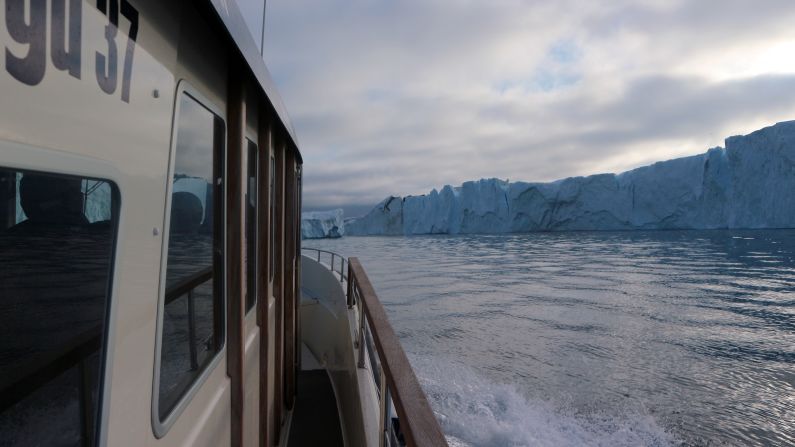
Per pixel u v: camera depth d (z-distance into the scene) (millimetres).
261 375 2494
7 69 526
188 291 1271
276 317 3176
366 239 148000
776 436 17719
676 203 84812
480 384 22219
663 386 22859
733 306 41250
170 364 1136
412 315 39969
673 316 38000
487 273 65812
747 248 83438
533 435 16438
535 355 27859
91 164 703
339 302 5098
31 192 604
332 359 5078
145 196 924
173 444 1147
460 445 15391
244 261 1742
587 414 19328
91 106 710
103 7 749
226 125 1656
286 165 3896
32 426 616
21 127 547
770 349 28797
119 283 806
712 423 18875
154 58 973
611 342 30781
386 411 1423
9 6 530
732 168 74000
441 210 118688
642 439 17266
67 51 646
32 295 611
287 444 3283
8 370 582
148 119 941
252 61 1764
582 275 61938
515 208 102125
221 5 1266
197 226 1350
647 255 81000
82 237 706
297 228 4590
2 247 562
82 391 711
